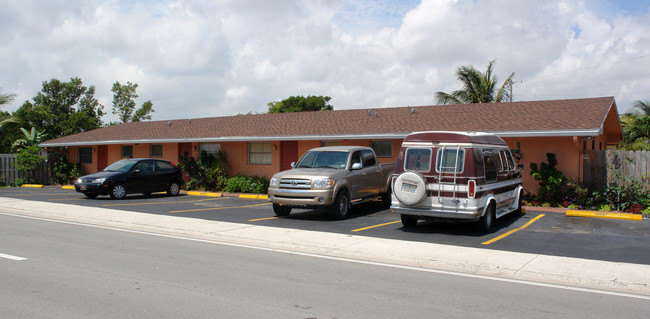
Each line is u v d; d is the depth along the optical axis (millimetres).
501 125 16453
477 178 10562
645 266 7770
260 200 18844
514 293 6293
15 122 28375
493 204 11531
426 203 10953
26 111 35781
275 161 22125
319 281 6777
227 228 11422
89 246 9141
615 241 10008
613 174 14703
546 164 15281
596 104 16922
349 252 8930
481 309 5551
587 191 14875
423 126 18062
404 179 11008
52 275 6844
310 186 12805
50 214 13922
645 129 26219
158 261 7914
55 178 28578
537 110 17609
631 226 11906
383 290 6344
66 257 8086
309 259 8320
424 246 9367
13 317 5031
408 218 11820
